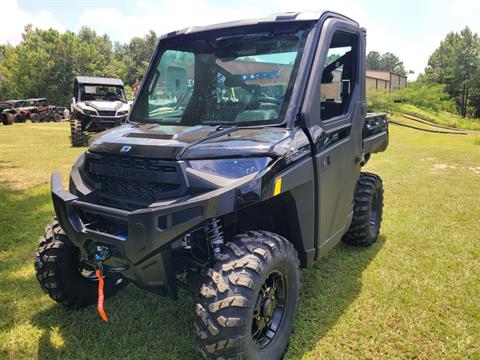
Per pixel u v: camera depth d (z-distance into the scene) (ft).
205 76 10.38
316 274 12.94
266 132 8.71
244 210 9.50
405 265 13.73
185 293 11.59
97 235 8.16
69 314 10.87
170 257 8.03
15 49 197.16
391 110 106.01
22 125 81.61
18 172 29.37
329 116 11.28
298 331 10.00
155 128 9.66
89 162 9.27
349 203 12.15
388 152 43.06
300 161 8.79
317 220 9.73
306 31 9.72
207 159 7.89
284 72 9.44
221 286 7.50
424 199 22.52
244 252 7.94
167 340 9.72
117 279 11.71
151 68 11.56
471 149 48.96
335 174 10.50
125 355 9.24
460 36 221.05
